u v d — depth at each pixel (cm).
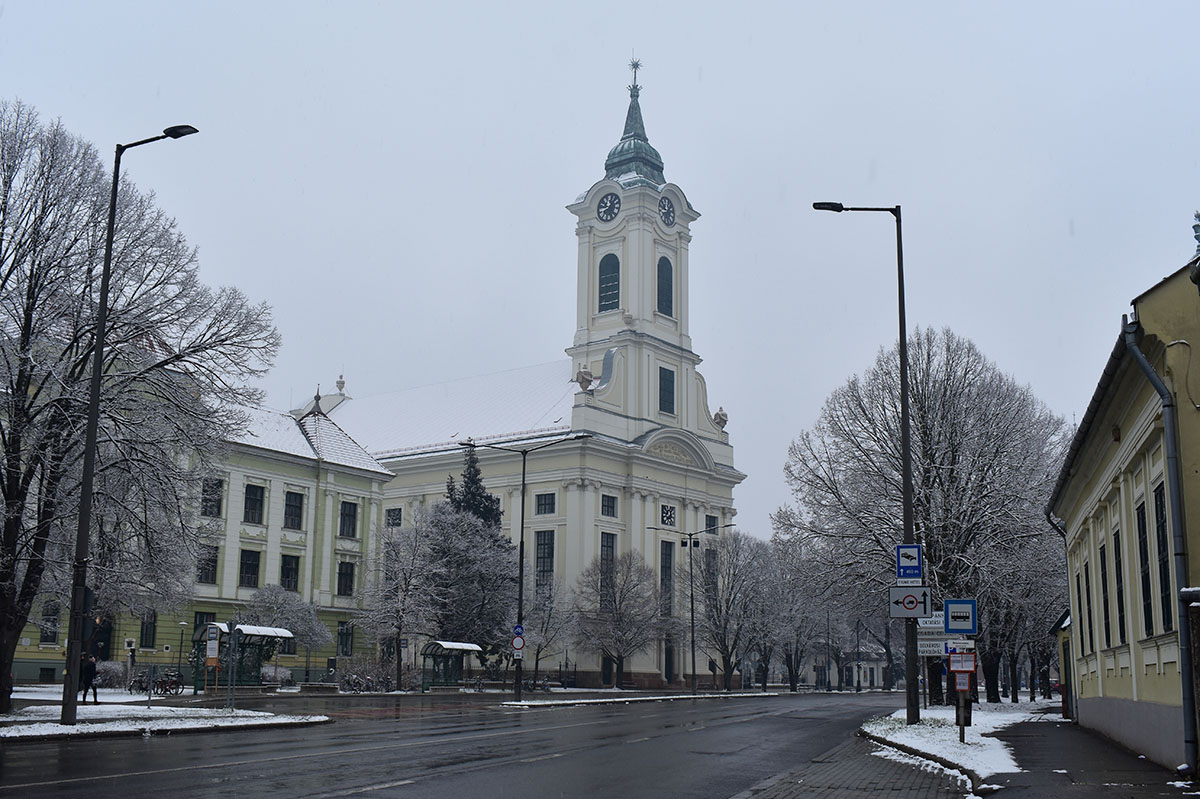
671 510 9538
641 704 5353
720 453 10338
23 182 3038
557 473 8994
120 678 4762
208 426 3256
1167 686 1797
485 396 10406
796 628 9475
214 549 5900
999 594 4175
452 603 7175
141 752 2008
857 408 4419
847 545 4244
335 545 6625
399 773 1709
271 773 1661
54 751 2012
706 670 9406
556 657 8581
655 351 9700
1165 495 1806
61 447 3019
